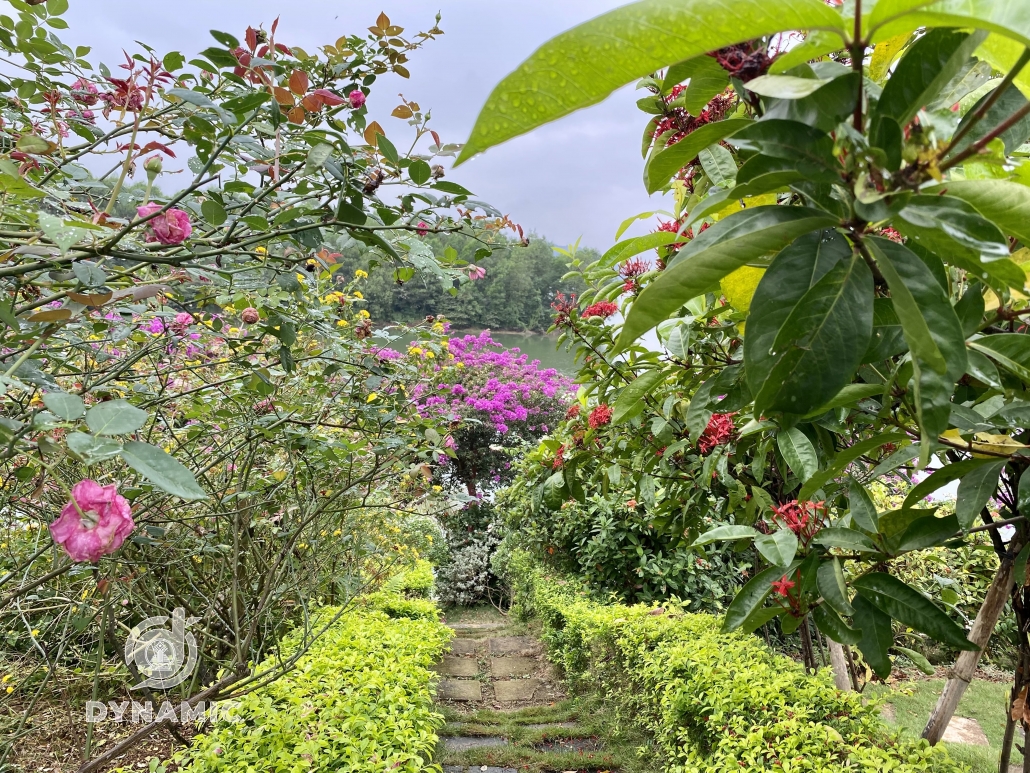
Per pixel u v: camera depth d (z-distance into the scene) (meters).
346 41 1.84
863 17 0.53
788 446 1.66
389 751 2.55
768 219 0.70
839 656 3.20
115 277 1.51
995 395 1.27
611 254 1.52
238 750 2.48
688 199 1.74
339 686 3.09
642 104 1.55
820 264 0.69
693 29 0.50
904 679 5.15
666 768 3.38
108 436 0.84
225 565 3.51
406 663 3.52
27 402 1.91
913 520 1.38
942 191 0.64
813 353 0.67
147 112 1.75
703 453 2.44
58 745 3.20
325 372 2.74
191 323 2.35
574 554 6.56
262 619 3.64
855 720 2.66
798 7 0.50
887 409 1.19
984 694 4.83
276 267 1.95
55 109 1.68
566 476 3.07
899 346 1.00
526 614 8.09
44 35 1.76
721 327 2.34
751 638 3.77
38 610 2.87
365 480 3.13
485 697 5.54
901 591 1.34
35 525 2.92
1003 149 0.73
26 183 1.24
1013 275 0.71
